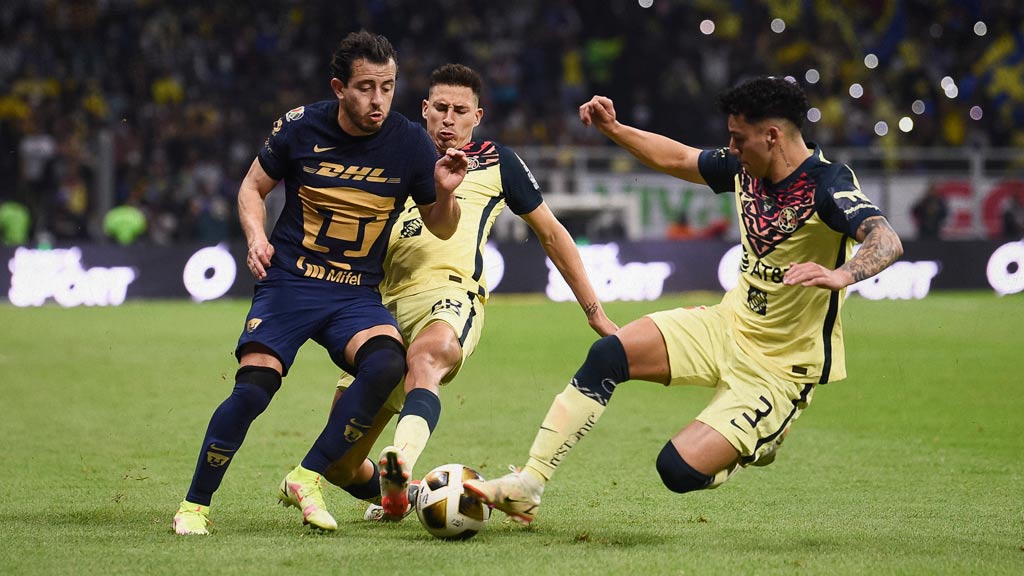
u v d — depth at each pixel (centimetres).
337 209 1788
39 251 6950
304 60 9762
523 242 7456
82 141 8456
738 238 8419
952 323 5756
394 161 1789
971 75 10362
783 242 1661
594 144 9581
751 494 2152
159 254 7144
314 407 3344
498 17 10212
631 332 1705
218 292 7244
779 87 1631
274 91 9438
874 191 8612
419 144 1805
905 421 3108
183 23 9631
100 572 1435
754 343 1700
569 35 10181
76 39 9350
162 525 1794
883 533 1773
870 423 3080
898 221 8600
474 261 1952
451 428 2981
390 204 1805
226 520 1855
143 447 2661
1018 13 10556
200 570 1447
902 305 6819
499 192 1994
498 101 9669
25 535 1694
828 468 2448
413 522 1861
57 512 1917
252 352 1755
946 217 8569
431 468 2445
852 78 10100
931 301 7094
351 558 1521
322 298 1789
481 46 9912
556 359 4466
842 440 2820
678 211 8381
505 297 7406
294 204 1808
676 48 10219
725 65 10094
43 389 3641
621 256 7450
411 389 1775
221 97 9344
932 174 8669
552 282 7469
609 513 1952
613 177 8319
